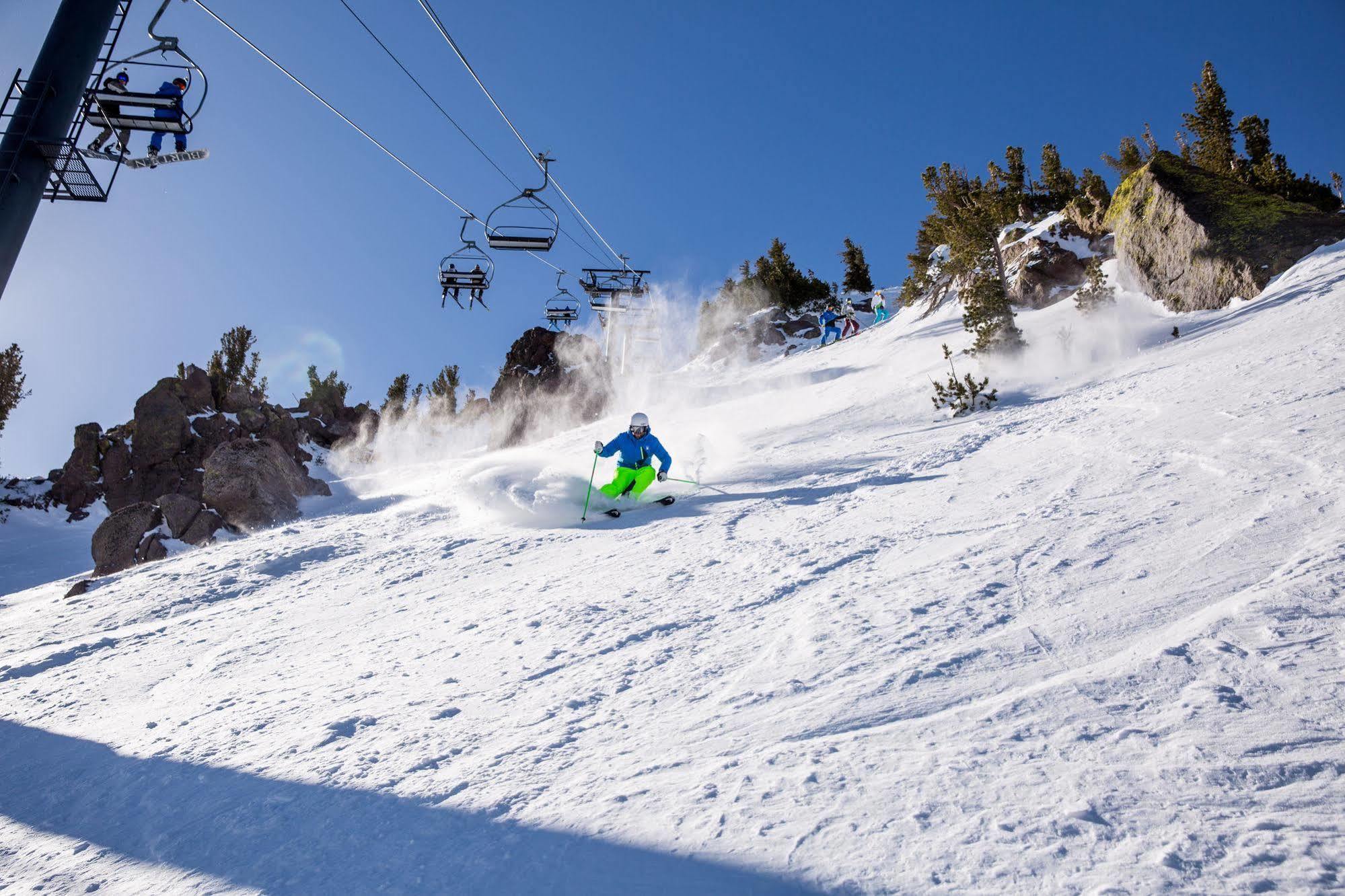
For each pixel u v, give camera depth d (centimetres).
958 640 352
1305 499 447
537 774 291
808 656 369
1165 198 1873
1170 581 374
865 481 896
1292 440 589
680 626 468
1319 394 716
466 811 270
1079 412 1045
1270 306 1452
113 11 906
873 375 2100
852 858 200
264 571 1012
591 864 220
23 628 927
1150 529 468
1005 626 360
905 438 1223
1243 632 297
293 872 250
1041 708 271
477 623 569
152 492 2795
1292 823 187
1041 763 233
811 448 1298
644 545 773
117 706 523
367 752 344
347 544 1098
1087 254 2339
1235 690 256
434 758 325
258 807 307
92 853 297
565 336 3578
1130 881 175
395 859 246
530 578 710
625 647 443
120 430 3030
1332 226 1631
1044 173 3375
